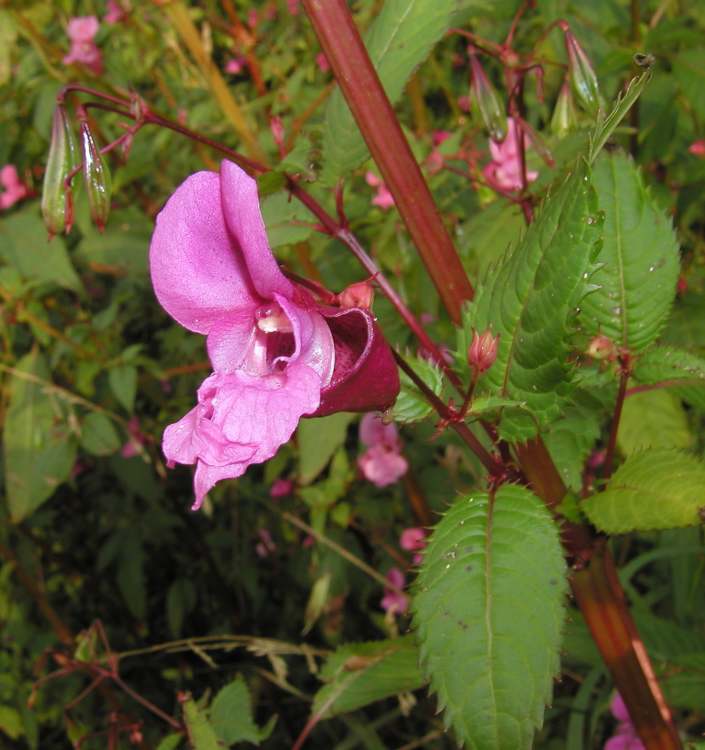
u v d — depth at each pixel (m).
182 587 0.31
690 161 0.24
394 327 0.22
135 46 0.29
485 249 0.19
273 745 0.28
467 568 0.10
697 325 0.20
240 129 0.24
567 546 0.11
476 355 0.10
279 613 0.32
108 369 0.28
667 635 0.18
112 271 0.30
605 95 0.20
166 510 0.33
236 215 0.09
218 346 0.10
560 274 0.09
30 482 0.28
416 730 0.26
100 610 0.34
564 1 0.22
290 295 0.09
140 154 0.28
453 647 0.09
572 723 0.19
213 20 0.26
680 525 0.10
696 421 0.23
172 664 0.32
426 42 0.12
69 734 0.20
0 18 0.28
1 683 0.30
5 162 0.31
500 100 0.14
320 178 0.12
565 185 0.09
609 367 0.12
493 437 0.11
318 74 0.28
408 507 0.28
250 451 0.09
